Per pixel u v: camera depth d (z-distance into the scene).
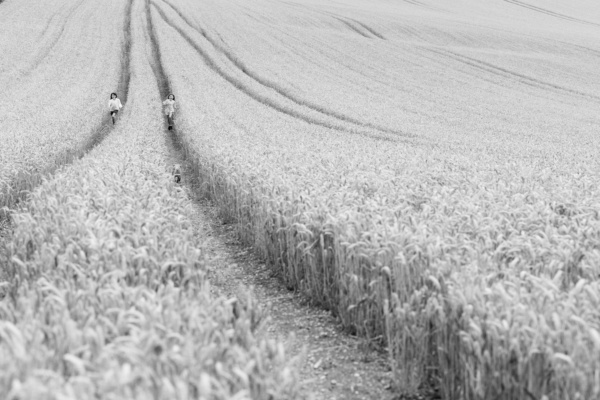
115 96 24.27
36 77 34.75
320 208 6.70
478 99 34.88
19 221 6.27
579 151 16.52
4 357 3.07
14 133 16.47
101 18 55.22
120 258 4.84
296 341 5.77
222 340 3.50
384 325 5.45
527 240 5.73
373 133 22.56
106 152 12.92
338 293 6.18
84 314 3.69
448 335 4.38
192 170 15.72
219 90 33.00
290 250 7.02
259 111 26.91
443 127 24.98
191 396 3.10
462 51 51.56
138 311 3.69
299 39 51.84
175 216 6.85
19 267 5.24
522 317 3.76
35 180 11.79
